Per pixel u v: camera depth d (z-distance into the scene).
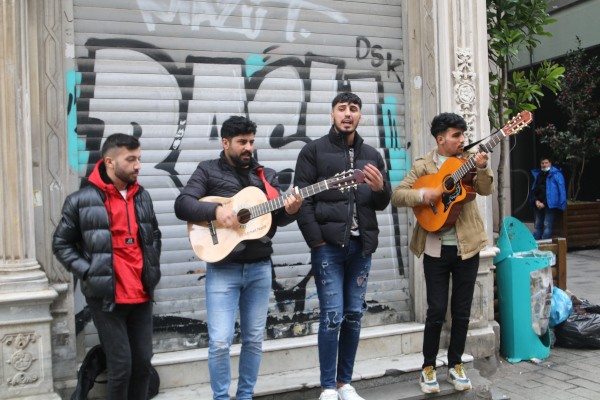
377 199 3.66
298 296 4.59
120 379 3.13
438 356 4.59
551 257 5.11
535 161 13.49
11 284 3.53
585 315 5.45
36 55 3.72
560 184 10.66
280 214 3.54
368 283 4.81
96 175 3.14
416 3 4.90
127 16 4.15
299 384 4.05
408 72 4.93
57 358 3.80
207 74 4.38
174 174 4.27
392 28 4.95
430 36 4.88
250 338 3.56
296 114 4.63
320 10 4.71
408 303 4.95
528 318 4.99
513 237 5.39
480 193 3.94
